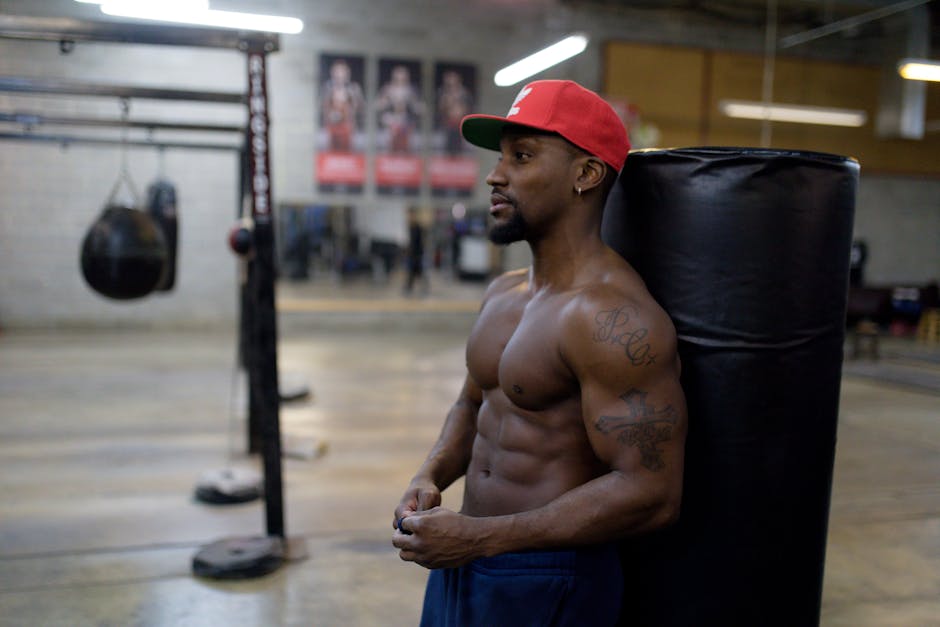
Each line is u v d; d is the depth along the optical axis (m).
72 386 5.69
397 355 7.50
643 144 9.38
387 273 9.24
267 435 2.81
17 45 7.93
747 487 1.25
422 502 1.29
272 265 2.74
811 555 1.30
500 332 1.32
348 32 8.85
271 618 2.33
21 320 8.30
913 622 2.32
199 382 5.91
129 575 2.61
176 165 8.48
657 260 1.29
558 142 1.20
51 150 8.14
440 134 9.23
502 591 1.22
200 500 3.36
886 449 2.95
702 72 9.77
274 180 8.86
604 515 1.12
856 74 8.63
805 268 1.23
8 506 3.26
